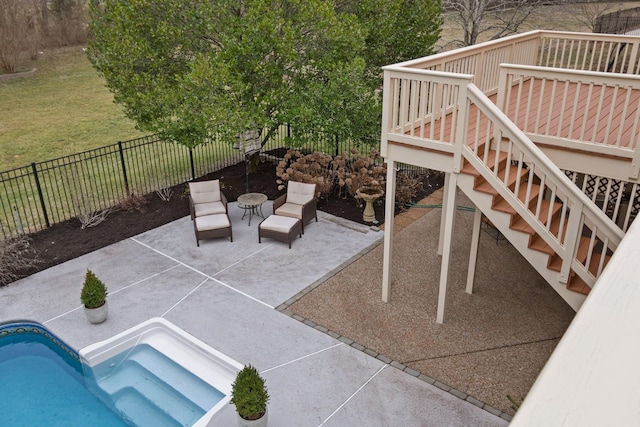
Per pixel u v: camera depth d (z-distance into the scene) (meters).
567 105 10.01
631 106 9.74
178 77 12.30
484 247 11.48
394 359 8.08
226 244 11.77
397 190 13.71
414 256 11.14
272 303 9.56
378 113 12.74
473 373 7.74
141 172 16.45
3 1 30.05
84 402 7.81
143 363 8.52
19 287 10.23
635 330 1.41
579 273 7.12
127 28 12.62
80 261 11.13
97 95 27.70
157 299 9.76
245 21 12.46
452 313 9.15
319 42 13.28
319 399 7.35
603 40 10.96
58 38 36.50
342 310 9.31
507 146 8.44
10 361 8.82
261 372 7.88
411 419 6.98
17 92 28.11
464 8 17.95
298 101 12.95
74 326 9.05
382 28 13.96
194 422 7.41
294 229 11.63
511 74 8.10
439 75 7.42
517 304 9.39
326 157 14.26
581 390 1.19
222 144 18.62
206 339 8.63
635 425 1.09
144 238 12.10
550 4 18.91
